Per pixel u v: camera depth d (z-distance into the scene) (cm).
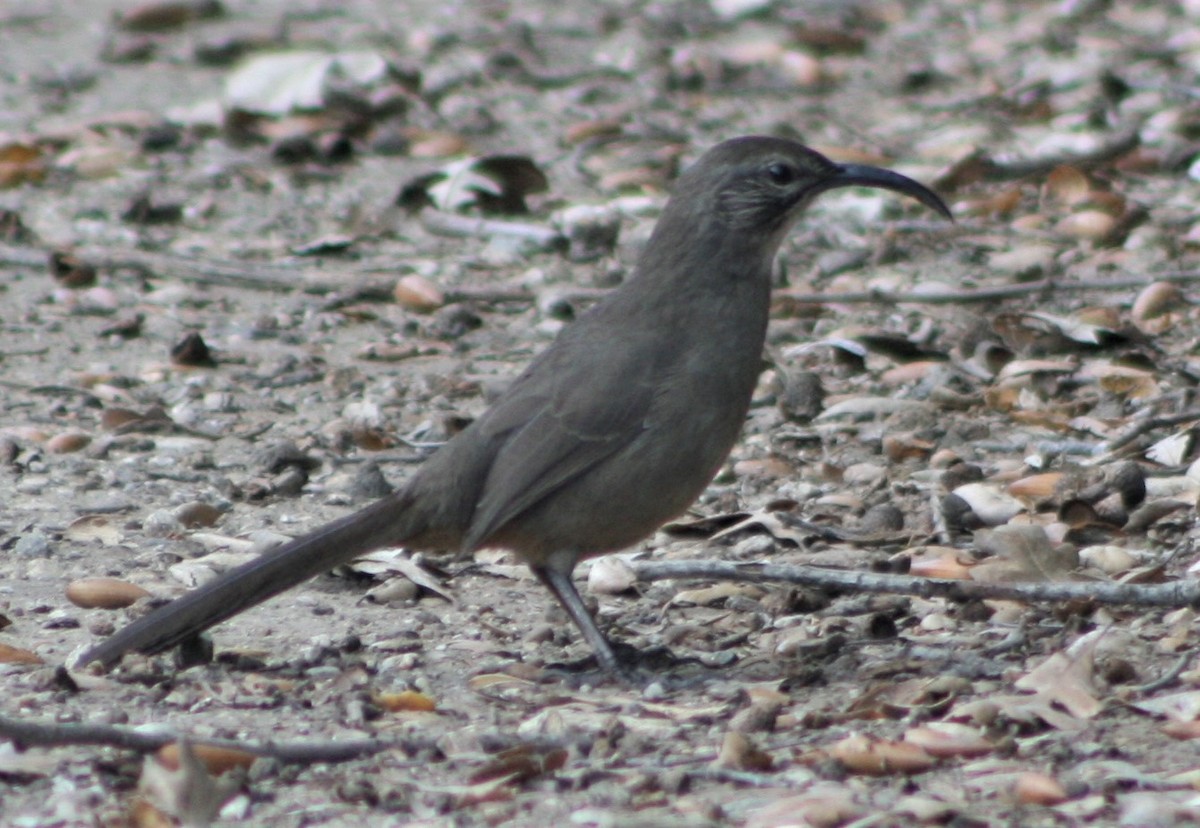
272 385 1348
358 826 680
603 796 699
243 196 1794
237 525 1082
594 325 893
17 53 2344
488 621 933
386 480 1140
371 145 1930
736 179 891
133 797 700
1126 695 777
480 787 703
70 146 1933
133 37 2364
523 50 2281
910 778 713
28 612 931
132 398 1319
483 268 1598
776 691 808
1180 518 1025
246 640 896
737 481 1140
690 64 2178
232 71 2238
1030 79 2047
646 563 951
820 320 1439
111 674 837
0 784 717
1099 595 867
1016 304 1447
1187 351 1333
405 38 2361
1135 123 1884
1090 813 671
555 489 856
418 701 803
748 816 674
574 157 1883
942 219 1648
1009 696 779
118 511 1100
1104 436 1185
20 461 1186
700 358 870
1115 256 1531
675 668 859
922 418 1221
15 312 1500
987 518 1041
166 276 1586
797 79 2153
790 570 909
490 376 1350
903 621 910
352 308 1507
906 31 2359
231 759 724
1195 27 2269
